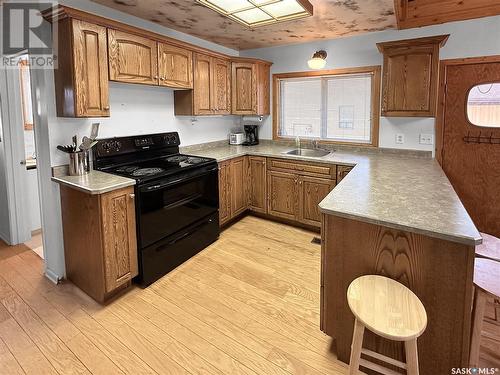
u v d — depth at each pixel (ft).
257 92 13.05
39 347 6.03
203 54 11.06
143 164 9.65
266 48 13.66
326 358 5.79
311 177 11.18
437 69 9.20
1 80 9.59
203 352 5.93
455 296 4.52
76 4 7.91
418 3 9.74
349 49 11.69
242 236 11.37
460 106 9.91
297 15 8.31
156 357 5.80
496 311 6.73
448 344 4.67
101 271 7.20
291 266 9.20
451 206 5.43
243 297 7.68
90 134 8.51
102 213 6.96
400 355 5.09
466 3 9.11
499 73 9.25
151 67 8.97
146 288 8.07
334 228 5.41
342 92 12.41
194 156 11.10
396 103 9.89
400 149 11.17
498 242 6.04
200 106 11.16
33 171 11.42
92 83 7.47
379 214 5.04
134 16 9.33
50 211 8.07
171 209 8.72
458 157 10.19
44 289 8.01
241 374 5.43
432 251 4.60
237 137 14.19
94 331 6.48
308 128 13.51
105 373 5.43
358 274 5.31
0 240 11.00
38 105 7.71
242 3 7.45
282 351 5.96
